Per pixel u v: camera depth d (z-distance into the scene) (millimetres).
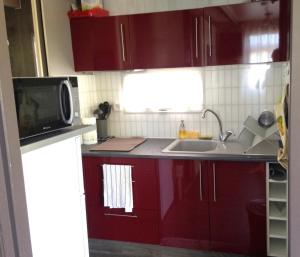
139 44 2660
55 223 1529
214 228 2496
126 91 3090
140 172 2570
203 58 2531
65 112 1832
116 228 2732
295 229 855
